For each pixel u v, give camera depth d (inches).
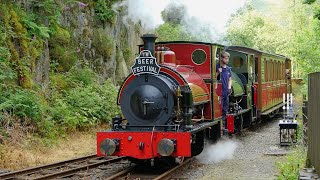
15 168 407.5
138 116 378.6
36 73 585.6
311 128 332.5
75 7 708.7
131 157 408.2
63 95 624.4
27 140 480.4
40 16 628.4
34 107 511.5
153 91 373.4
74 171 383.6
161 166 410.3
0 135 456.8
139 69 376.2
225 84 498.6
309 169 325.7
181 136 359.9
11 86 521.3
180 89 378.3
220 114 483.8
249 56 634.8
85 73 679.1
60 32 658.8
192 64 454.9
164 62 409.7
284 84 975.0
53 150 492.7
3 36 512.7
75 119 568.4
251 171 380.2
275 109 820.6
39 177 346.9
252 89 669.3
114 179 350.6
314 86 317.7
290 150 480.1
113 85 717.9
